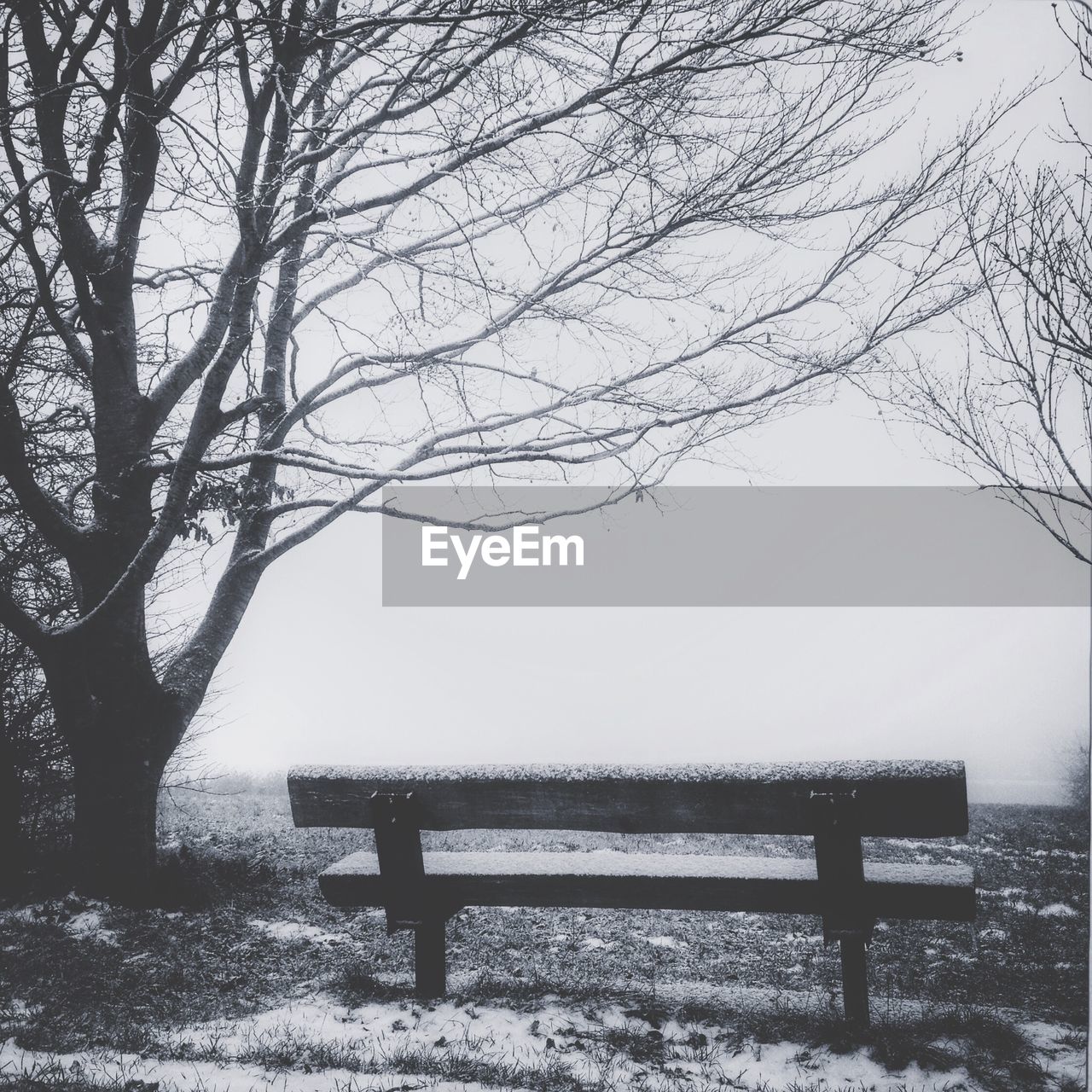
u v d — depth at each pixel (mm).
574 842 9516
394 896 3664
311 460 7051
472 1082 2912
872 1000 3822
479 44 6734
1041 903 6363
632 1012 3619
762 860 3549
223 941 5297
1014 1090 2742
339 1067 3088
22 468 6426
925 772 3023
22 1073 3145
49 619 8008
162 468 6957
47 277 6750
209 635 7414
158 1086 2928
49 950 5074
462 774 3541
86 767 6508
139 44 6473
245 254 6551
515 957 4875
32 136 7172
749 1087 2830
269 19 6090
